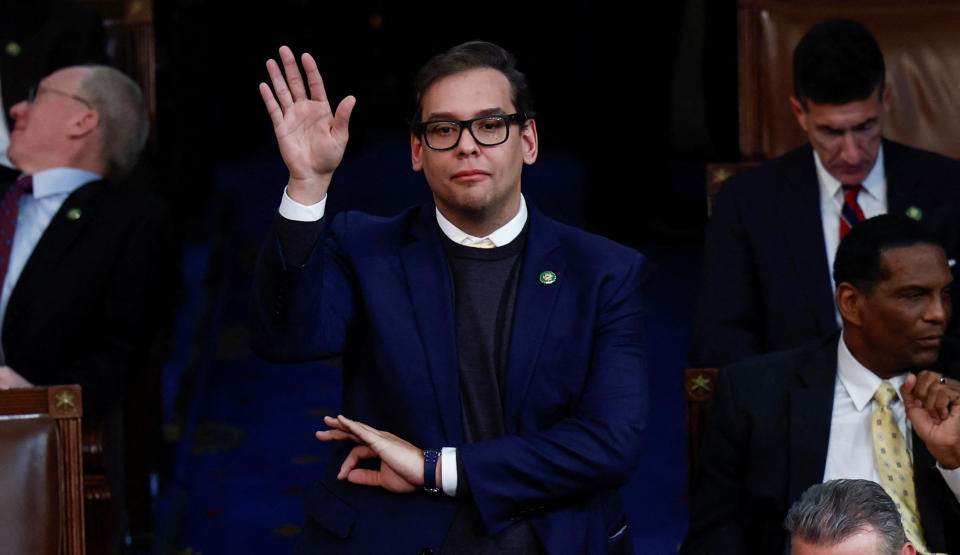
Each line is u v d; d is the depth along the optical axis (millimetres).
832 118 12477
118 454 14414
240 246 25438
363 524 8547
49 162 14086
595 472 8414
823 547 7305
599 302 8773
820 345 10508
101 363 13656
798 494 10062
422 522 8445
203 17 27266
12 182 14422
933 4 15031
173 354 20703
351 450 8688
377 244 8953
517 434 8586
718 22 24188
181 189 24328
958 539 9828
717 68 24406
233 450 18125
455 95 8477
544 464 8367
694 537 10375
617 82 25109
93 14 17000
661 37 24703
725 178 14727
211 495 16812
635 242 25750
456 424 8555
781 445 10172
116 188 14312
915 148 13422
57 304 13602
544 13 32719
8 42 16547
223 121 30531
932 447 9469
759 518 10273
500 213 8750
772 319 12969
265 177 29453
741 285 13188
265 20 31781
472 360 8648
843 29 12539
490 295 8734
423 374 8586
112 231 13938
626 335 8789
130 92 14398
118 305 13852
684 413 18672
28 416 9656
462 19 34312
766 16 15188
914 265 9812
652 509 16047
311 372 20859
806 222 13008
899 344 9938
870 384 10164
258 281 8305
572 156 31172
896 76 14859
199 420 18984
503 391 8602
